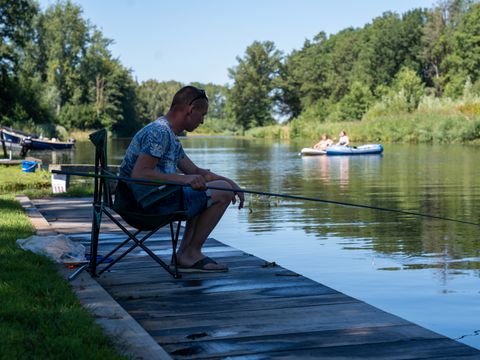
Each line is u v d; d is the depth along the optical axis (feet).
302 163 75.51
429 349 10.11
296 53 303.68
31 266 14.47
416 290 16.07
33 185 39.09
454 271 18.30
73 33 250.78
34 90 182.60
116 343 9.62
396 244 22.79
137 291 13.66
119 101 272.92
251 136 240.12
